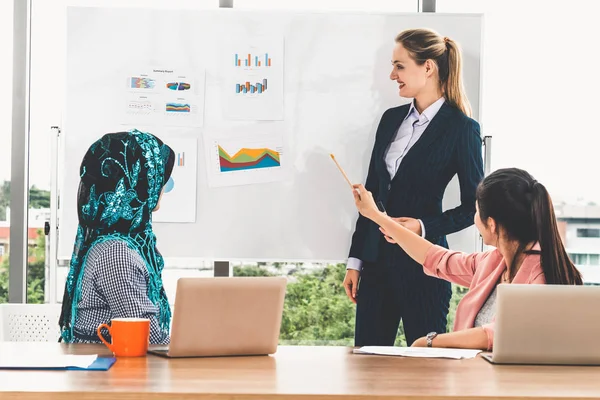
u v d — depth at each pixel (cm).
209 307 218
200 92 394
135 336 219
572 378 194
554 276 272
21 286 395
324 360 219
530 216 276
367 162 393
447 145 390
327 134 393
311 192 393
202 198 392
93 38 392
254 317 224
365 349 238
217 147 393
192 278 215
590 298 214
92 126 392
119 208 263
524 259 277
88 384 177
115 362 209
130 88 392
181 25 393
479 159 391
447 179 391
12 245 395
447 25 395
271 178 393
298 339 403
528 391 175
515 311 212
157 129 393
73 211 390
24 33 395
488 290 285
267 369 202
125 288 246
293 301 403
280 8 401
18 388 171
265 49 394
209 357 221
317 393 170
